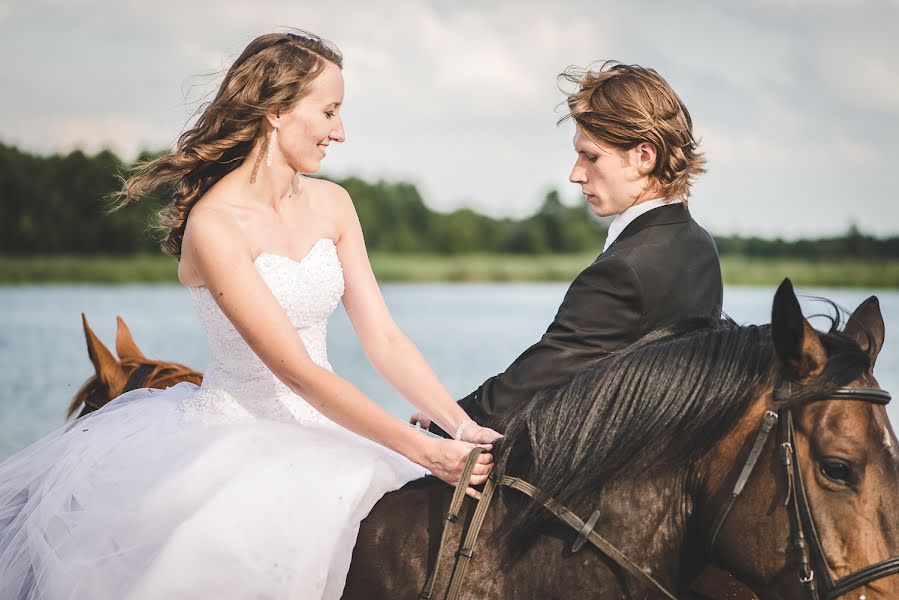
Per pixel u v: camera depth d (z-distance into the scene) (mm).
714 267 3531
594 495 2820
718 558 2725
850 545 2484
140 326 24172
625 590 2768
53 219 60656
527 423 2959
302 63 3234
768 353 2752
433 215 93500
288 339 3012
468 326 27719
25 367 16453
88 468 3072
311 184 3568
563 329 3316
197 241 3113
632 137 3396
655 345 2908
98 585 2820
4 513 3234
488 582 2830
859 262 62438
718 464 2723
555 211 96375
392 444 2975
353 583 2928
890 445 2523
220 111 3256
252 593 2781
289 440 3105
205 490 2943
